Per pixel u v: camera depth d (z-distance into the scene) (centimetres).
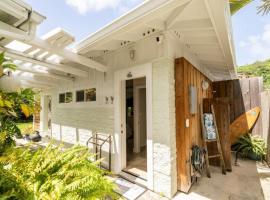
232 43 356
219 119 408
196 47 364
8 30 216
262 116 509
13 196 103
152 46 306
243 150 485
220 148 381
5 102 138
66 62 459
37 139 689
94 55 429
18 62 412
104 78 417
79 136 508
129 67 348
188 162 309
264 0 402
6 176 110
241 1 436
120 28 243
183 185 290
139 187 308
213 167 412
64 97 595
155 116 299
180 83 296
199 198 273
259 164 438
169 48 286
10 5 185
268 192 293
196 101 356
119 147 372
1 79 142
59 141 609
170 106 284
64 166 131
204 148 370
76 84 527
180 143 296
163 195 280
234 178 350
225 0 194
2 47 288
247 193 289
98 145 397
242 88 569
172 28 273
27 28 230
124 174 356
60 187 105
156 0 194
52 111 668
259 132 525
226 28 244
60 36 284
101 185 121
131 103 750
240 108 568
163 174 283
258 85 544
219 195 282
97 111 439
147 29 304
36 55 358
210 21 238
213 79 735
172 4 185
